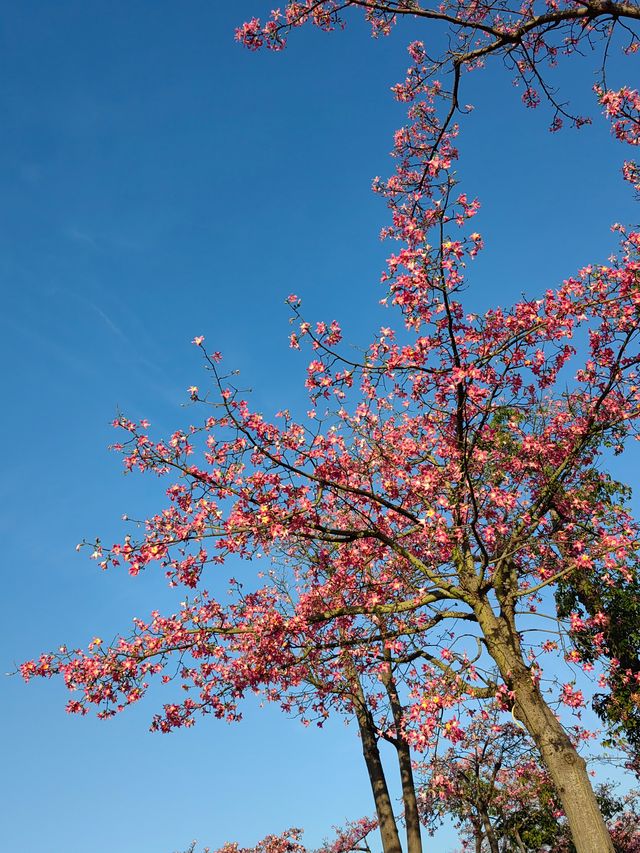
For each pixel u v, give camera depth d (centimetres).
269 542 937
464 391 862
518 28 771
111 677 948
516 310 864
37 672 955
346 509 1098
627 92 813
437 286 795
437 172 793
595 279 884
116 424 930
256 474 922
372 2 817
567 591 1402
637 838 2067
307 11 864
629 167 865
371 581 1022
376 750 1562
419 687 896
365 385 978
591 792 798
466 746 1623
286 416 950
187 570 927
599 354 958
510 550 980
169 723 1016
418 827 1463
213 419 910
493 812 1950
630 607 1327
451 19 788
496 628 909
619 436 1027
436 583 959
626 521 1011
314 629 1027
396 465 1037
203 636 979
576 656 870
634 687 1377
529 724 847
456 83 837
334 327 884
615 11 726
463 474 936
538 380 926
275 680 1044
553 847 2002
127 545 913
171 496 929
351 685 1211
